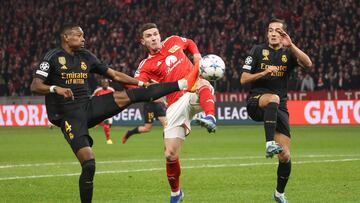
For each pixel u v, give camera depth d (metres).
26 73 51.12
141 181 15.24
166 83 10.21
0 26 55.72
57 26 55.28
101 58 51.97
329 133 33.84
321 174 16.19
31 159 21.20
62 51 10.41
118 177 15.95
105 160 20.50
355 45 47.97
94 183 14.92
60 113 10.40
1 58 53.09
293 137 31.03
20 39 54.81
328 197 12.52
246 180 15.30
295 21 51.22
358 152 22.86
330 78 44.34
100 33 54.03
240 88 45.84
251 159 20.41
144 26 12.19
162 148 25.58
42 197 12.97
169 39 12.49
